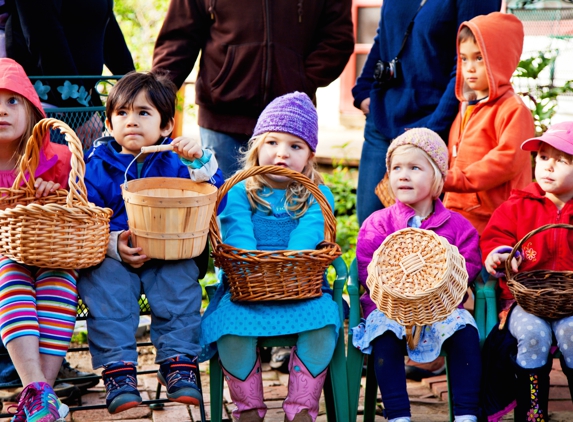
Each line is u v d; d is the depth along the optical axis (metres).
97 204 3.27
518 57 3.91
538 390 3.12
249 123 4.30
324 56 4.41
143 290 3.22
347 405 3.25
